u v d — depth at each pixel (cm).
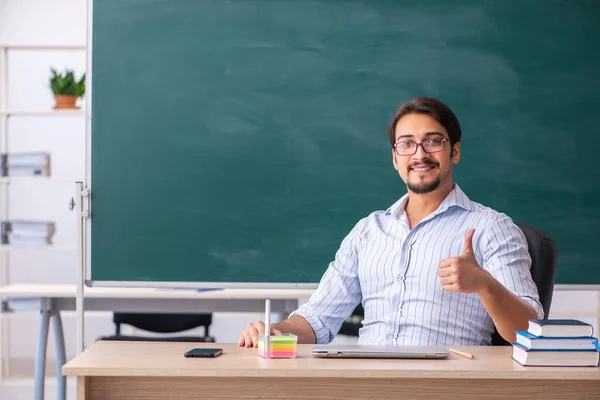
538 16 306
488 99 307
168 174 304
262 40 306
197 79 304
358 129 307
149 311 334
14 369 492
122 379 155
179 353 169
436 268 207
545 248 211
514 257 201
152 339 346
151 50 303
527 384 156
